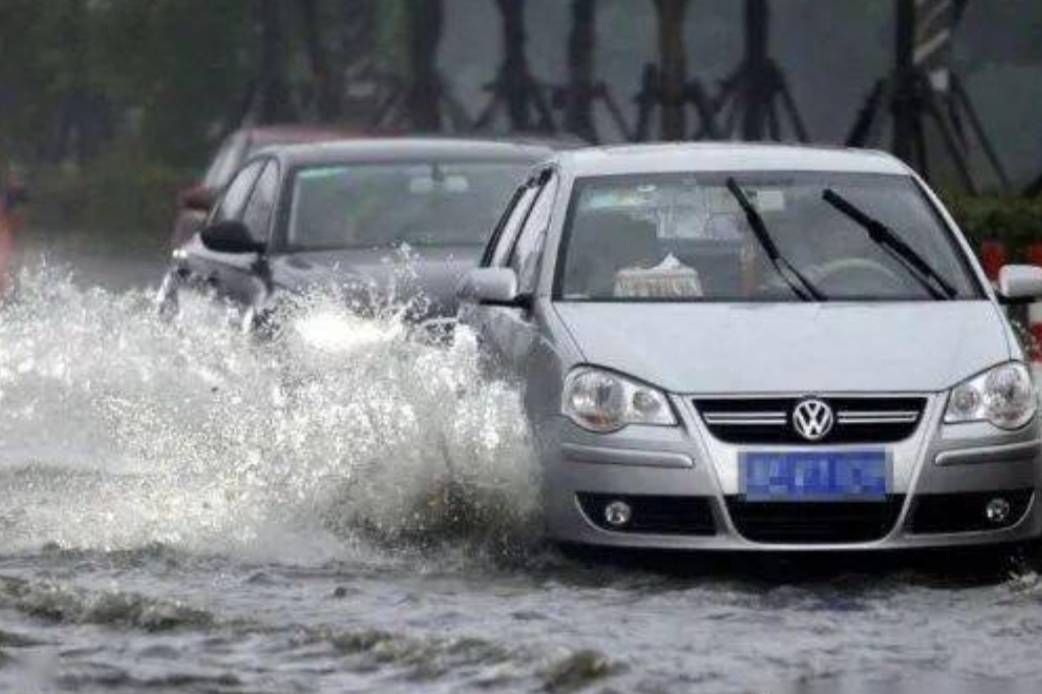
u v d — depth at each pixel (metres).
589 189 28.56
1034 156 60.56
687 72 64.69
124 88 89.50
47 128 96.62
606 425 25.50
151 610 22.58
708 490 25.06
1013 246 54.53
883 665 20.73
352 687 19.67
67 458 34.94
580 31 66.44
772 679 20.08
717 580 25.42
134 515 28.94
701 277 27.56
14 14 95.19
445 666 20.33
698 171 28.77
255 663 20.69
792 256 27.77
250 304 36.44
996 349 25.94
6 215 62.91
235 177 42.72
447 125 69.38
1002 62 61.09
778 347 25.78
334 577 25.42
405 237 38.31
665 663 20.64
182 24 83.88
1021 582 24.91
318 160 39.72
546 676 19.91
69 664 20.64
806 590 24.73
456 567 26.20
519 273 29.00
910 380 25.39
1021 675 20.38
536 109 67.44
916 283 27.58
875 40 62.59
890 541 25.19
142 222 89.88
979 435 25.34
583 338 26.11
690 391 25.31
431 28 69.69
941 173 61.59
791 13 63.66
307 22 75.75
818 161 29.11
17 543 27.48
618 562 25.83
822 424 25.19
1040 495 25.72
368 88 72.69
